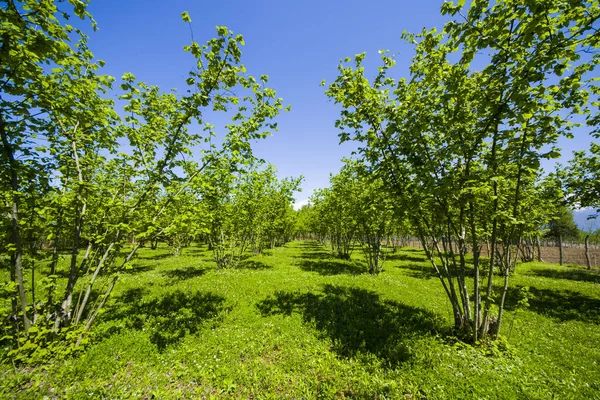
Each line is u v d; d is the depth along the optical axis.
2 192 5.93
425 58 7.44
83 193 7.00
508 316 10.00
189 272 17.91
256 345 7.15
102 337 7.27
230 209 18.20
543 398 5.00
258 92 8.59
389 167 8.08
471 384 5.41
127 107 7.46
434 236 8.48
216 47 7.43
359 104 8.36
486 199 7.28
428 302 11.46
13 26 4.55
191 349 6.85
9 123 6.08
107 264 8.06
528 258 29.92
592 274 21.00
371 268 19.42
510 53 5.57
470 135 6.80
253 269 19.67
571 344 7.73
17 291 6.58
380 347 7.07
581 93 6.08
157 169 8.32
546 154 5.46
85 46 7.07
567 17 4.64
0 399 4.81
